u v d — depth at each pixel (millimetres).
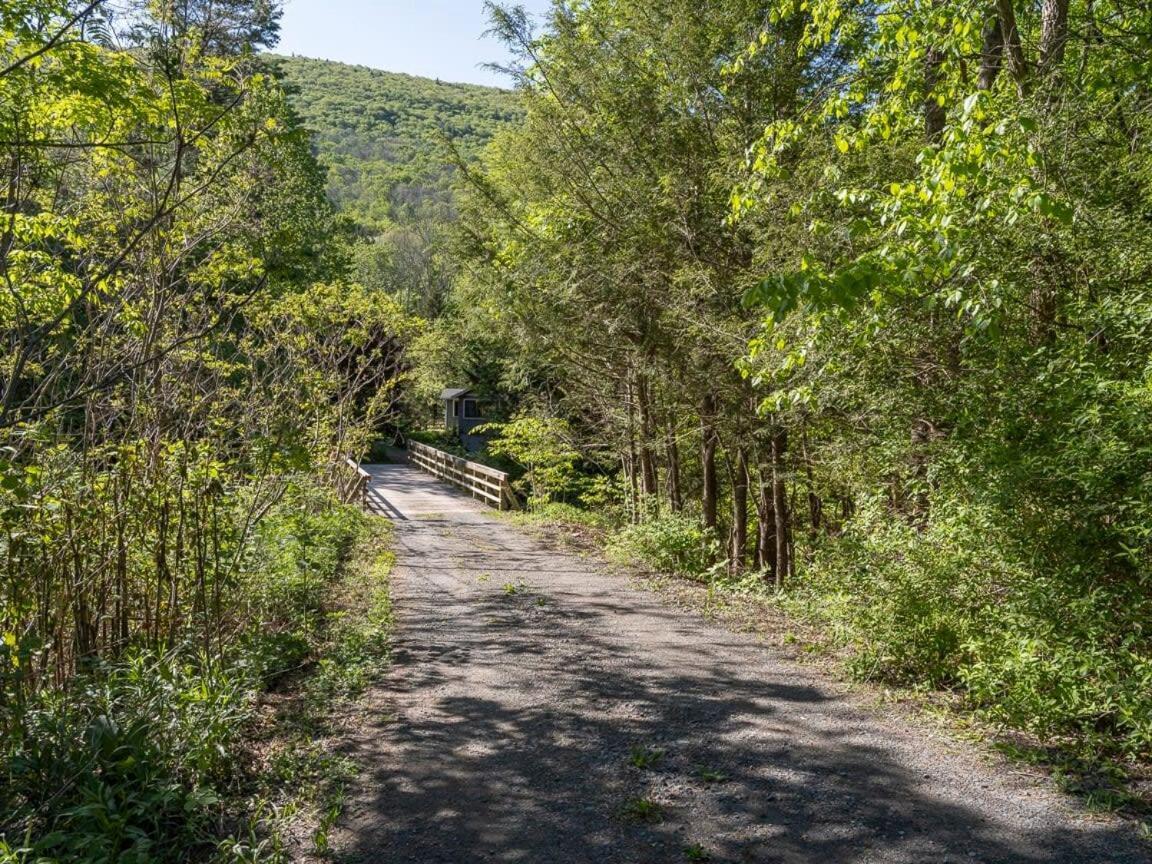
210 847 3994
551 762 4934
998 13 6891
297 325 10906
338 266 25922
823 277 4855
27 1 4234
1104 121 6738
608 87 11844
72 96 4793
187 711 4793
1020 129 5734
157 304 6055
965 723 5367
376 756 5031
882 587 6109
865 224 6262
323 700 5992
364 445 16750
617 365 15133
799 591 8594
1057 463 5020
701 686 6309
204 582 6566
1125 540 4906
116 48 4949
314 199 23500
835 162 8500
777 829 4094
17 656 4258
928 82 8203
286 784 4625
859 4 8227
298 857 3879
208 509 6762
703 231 11430
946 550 5926
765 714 5676
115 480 5742
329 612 8562
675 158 11391
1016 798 4348
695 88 11062
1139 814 4133
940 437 6730
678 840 4008
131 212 5836
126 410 6066
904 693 5973
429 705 5930
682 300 10984
